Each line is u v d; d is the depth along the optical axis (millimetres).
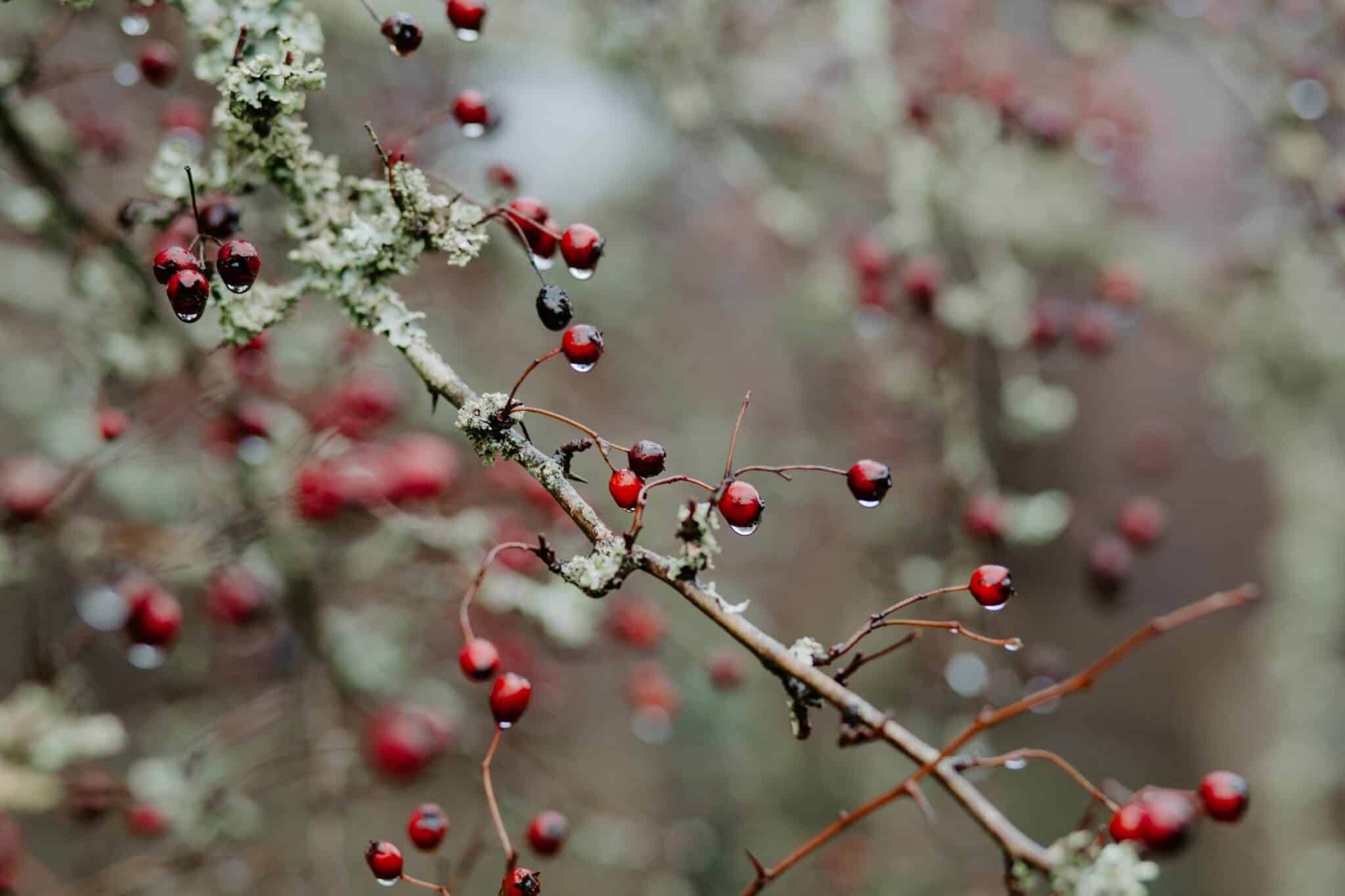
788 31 1228
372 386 801
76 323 805
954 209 1044
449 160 825
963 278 1216
